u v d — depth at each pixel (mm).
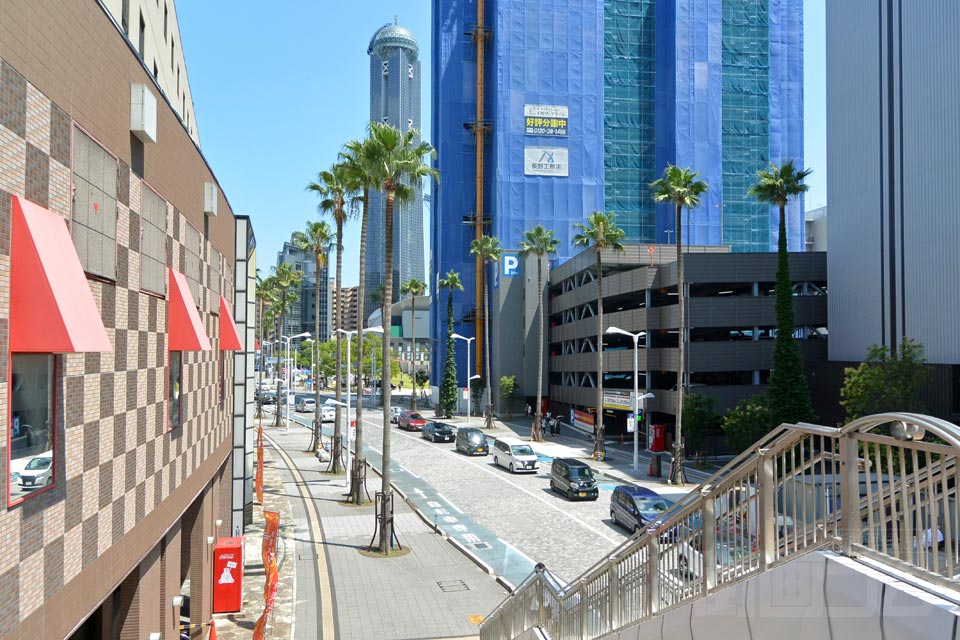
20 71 6078
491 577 20281
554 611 10422
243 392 22891
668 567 6855
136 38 20406
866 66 39156
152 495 10461
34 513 6305
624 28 81625
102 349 6715
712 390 45250
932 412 33406
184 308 11883
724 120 80500
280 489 33750
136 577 10773
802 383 36312
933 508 3705
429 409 83625
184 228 13031
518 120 77062
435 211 89000
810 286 47188
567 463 32844
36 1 6398
